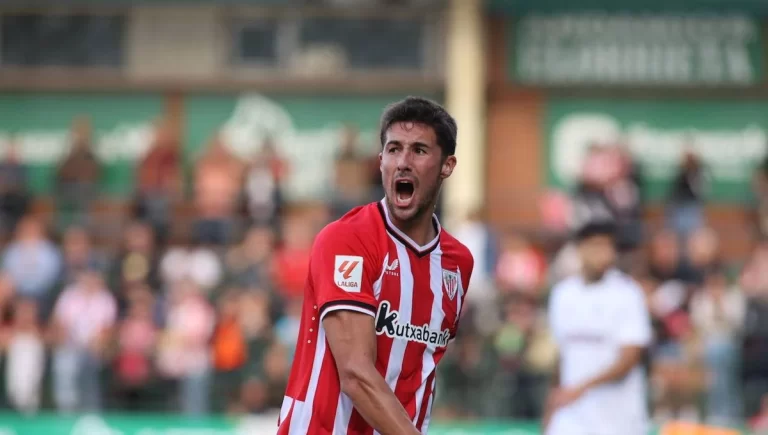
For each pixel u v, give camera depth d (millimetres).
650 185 53938
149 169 49312
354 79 54375
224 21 55188
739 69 54406
